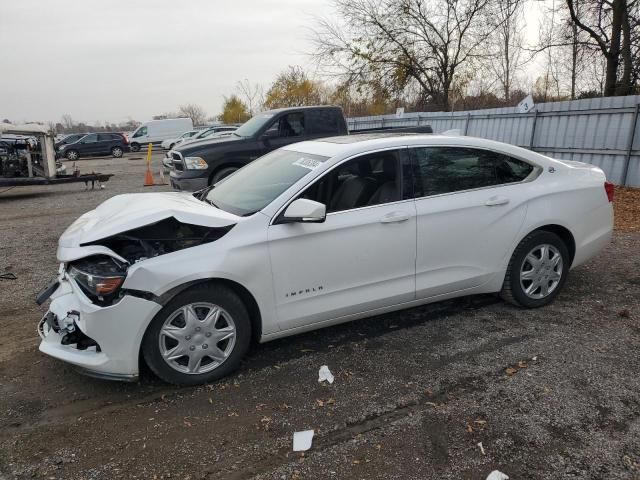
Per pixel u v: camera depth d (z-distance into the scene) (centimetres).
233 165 915
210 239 338
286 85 4156
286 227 348
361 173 380
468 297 483
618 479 244
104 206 400
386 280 383
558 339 392
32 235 853
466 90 2544
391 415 302
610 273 539
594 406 303
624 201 911
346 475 252
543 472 250
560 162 465
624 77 1585
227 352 344
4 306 499
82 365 318
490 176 421
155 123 3788
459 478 248
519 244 429
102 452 275
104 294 310
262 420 300
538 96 2561
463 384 333
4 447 282
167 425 298
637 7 1552
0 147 1436
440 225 393
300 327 365
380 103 2605
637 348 374
